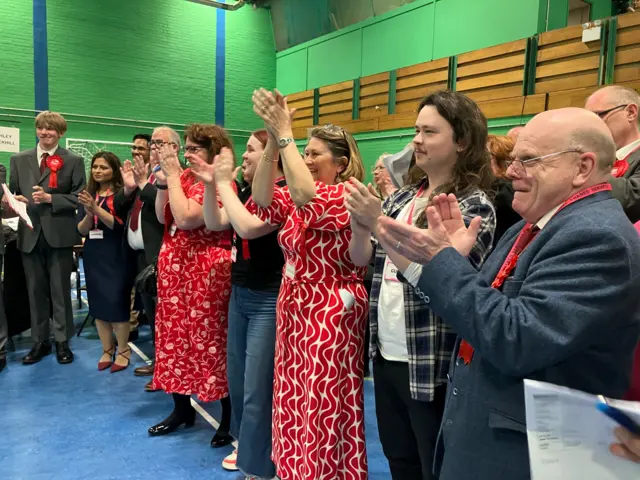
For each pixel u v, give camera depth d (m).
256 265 1.97
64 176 3.71
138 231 3.21
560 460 0.81
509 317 0.88
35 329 3.68
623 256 0.82
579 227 0.86
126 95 8.35
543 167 0.94
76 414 2.83
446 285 0.94
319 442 1.62
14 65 7.39
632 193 1.57
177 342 2.41
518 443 0.93
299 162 1.61
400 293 1.44
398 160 1.94
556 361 0.84
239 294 2.05
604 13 6.00
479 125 1.35
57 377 3.38
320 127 1.80
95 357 3.79
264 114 1.64
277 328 1.78
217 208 2.11
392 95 7.02
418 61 6.77
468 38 6.06
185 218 2.21
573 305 0.82
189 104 8.96
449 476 1.02
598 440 0.79
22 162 3.73
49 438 2.54
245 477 2.20
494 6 5.76
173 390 2.44
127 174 3.27
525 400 0.83
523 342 0.85
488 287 0.94
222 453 2.43
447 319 0.95
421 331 1.32
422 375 1.32
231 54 9.30
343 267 1.68
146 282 2.94
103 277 3.42
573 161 0.92
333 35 8.23
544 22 5.42
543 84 5.26
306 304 1.66
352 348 1.67
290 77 9.41
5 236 3.80
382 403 1.53
